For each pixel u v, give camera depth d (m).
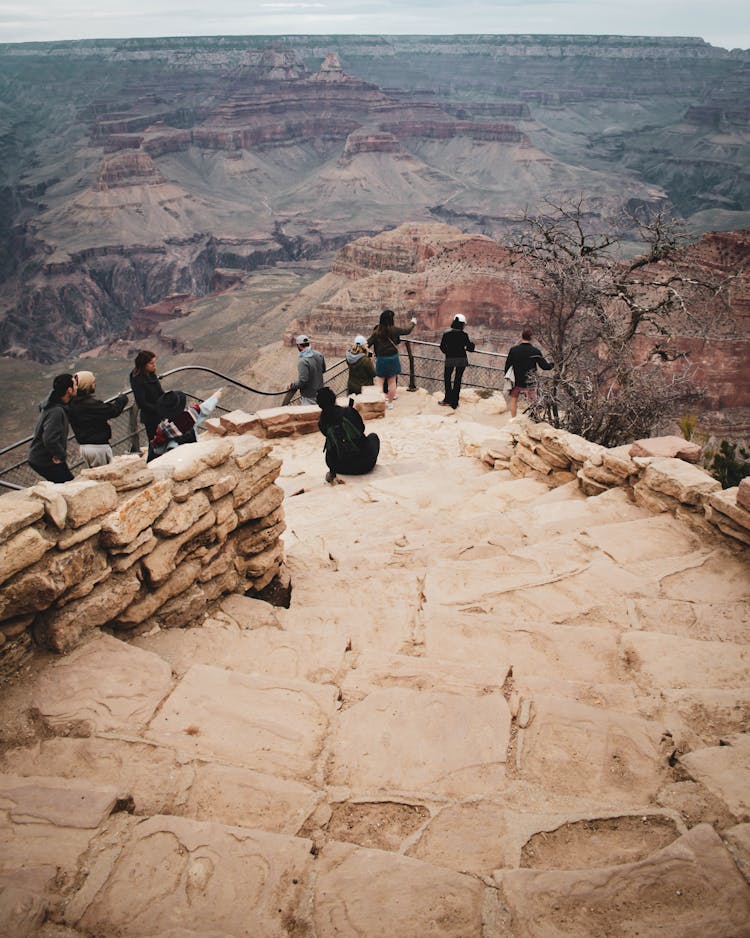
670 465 6.78
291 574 6.11
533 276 12.33
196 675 3.77
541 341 12.62
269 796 3.07
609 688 3.91
